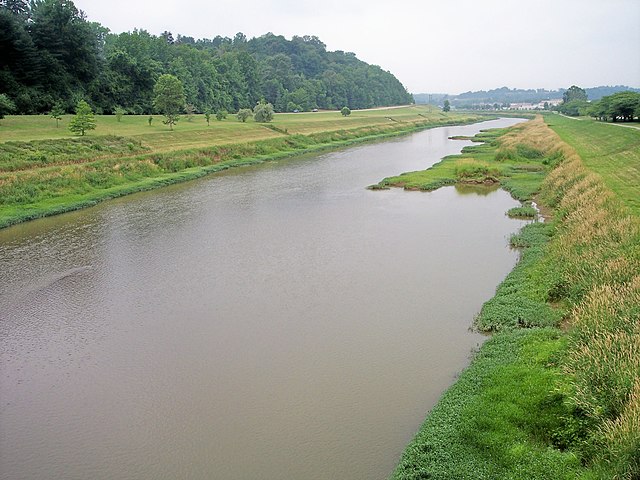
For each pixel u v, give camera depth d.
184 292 21.50
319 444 12.18
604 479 9.16
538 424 11.27
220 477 11.32
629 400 10.52
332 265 24.19
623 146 44.00
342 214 33.94
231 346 16.94
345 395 14.02
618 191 27.95
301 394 14.15
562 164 40.91
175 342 17.34
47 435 12.95
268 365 15.70
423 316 18.59
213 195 40.75
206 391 14.52
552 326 16.31
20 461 12.06
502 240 27.23
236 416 13.36
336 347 16.61
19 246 27.84
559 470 9.83
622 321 13.53
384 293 20.77
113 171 44.03
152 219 33.38
